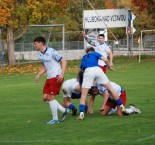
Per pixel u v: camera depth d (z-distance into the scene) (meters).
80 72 32.47
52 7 103.44
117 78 62.28
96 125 29.36
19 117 34.09
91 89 33.09
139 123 29.48
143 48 135.00
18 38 108.12
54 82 30.78
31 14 100.38
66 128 28.92
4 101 43.44
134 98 41.78
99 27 113.88
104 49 43.84
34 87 55.06
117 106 32.66
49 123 30.77
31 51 112.50
